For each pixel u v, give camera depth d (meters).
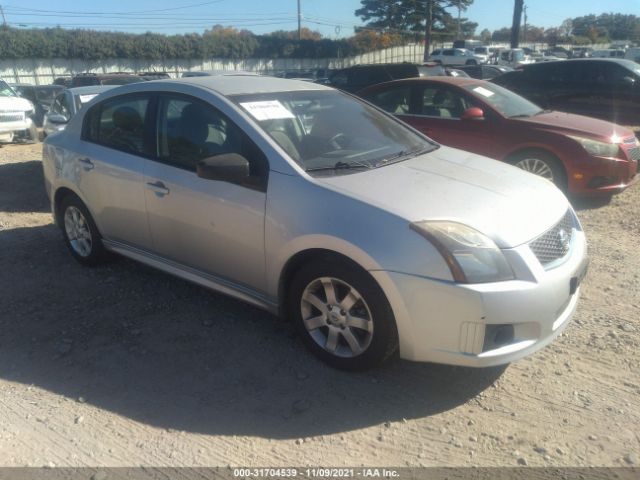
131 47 46.03
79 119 4.66
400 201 3.04
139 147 4.09
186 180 3.70
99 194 4.35
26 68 41.81
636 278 4.54
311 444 2.73
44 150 4.96
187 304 4.13
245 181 3.40
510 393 3.10
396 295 2.87
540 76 12.33
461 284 2.76
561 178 6.61
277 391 3.13
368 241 2.91
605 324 3.79
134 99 4.20
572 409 2.95
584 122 6.93
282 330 3.75
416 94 7.60
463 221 2.92
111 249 4.54
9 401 3.08
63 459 2.65
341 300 3.17
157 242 4.04
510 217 3.03
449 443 2.73
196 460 2.63
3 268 4.84
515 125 6.79
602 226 5.97
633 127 12.95
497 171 3.72
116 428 2.85
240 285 3.65
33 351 3.55
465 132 7.13
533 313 2.84
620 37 92.25
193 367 3.36
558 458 2.62
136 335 3.71
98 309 4.08
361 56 58.75
